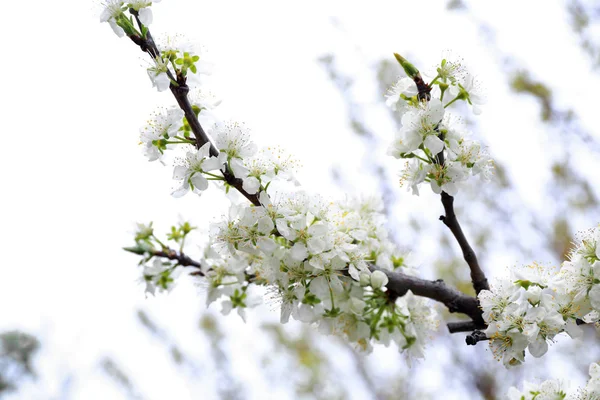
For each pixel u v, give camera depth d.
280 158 1.15
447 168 1.14
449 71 1.14
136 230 1.21
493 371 2.03
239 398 2.26
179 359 2.29
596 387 1.14
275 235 1.15
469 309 1.16
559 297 1.12
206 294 1.20
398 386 2.19
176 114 1.14
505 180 2.00
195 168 1.14
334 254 1.14
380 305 1.17
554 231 1.96
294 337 2.37
